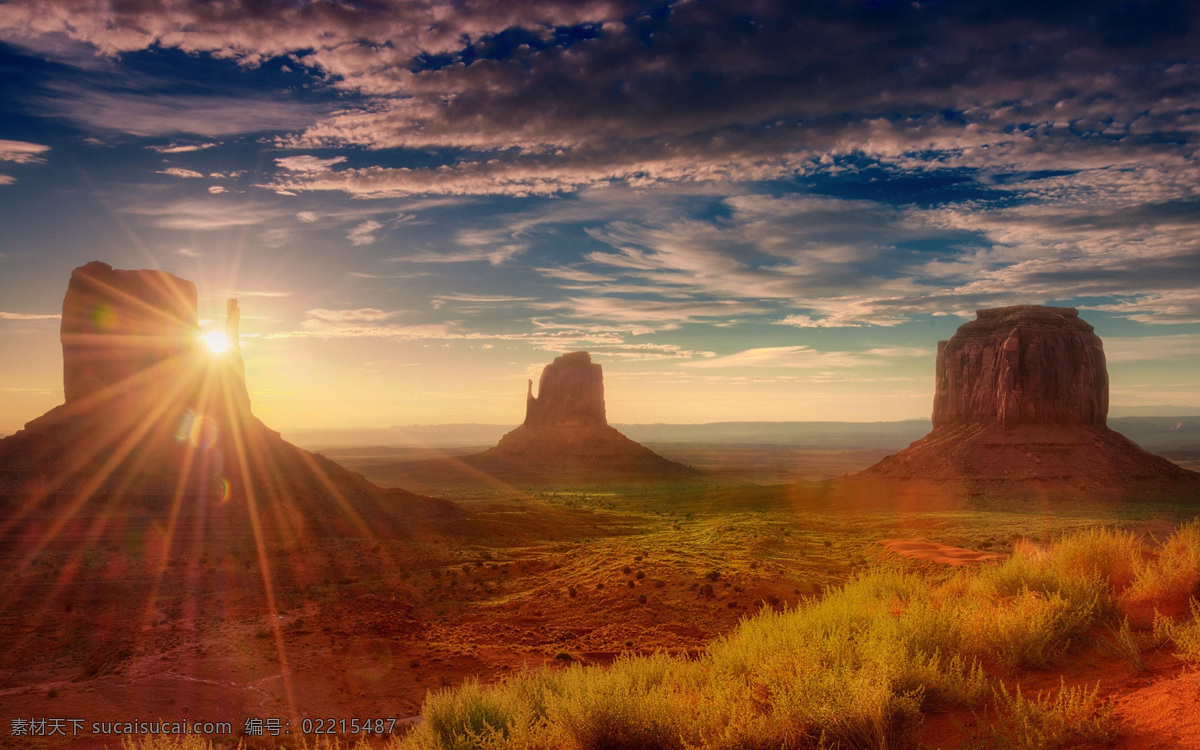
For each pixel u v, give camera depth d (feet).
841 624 31.78
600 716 25.52
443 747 29.45
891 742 20.59
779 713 22.58
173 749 31.40
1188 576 28.86
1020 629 26.32
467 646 72.74
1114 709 19.63
